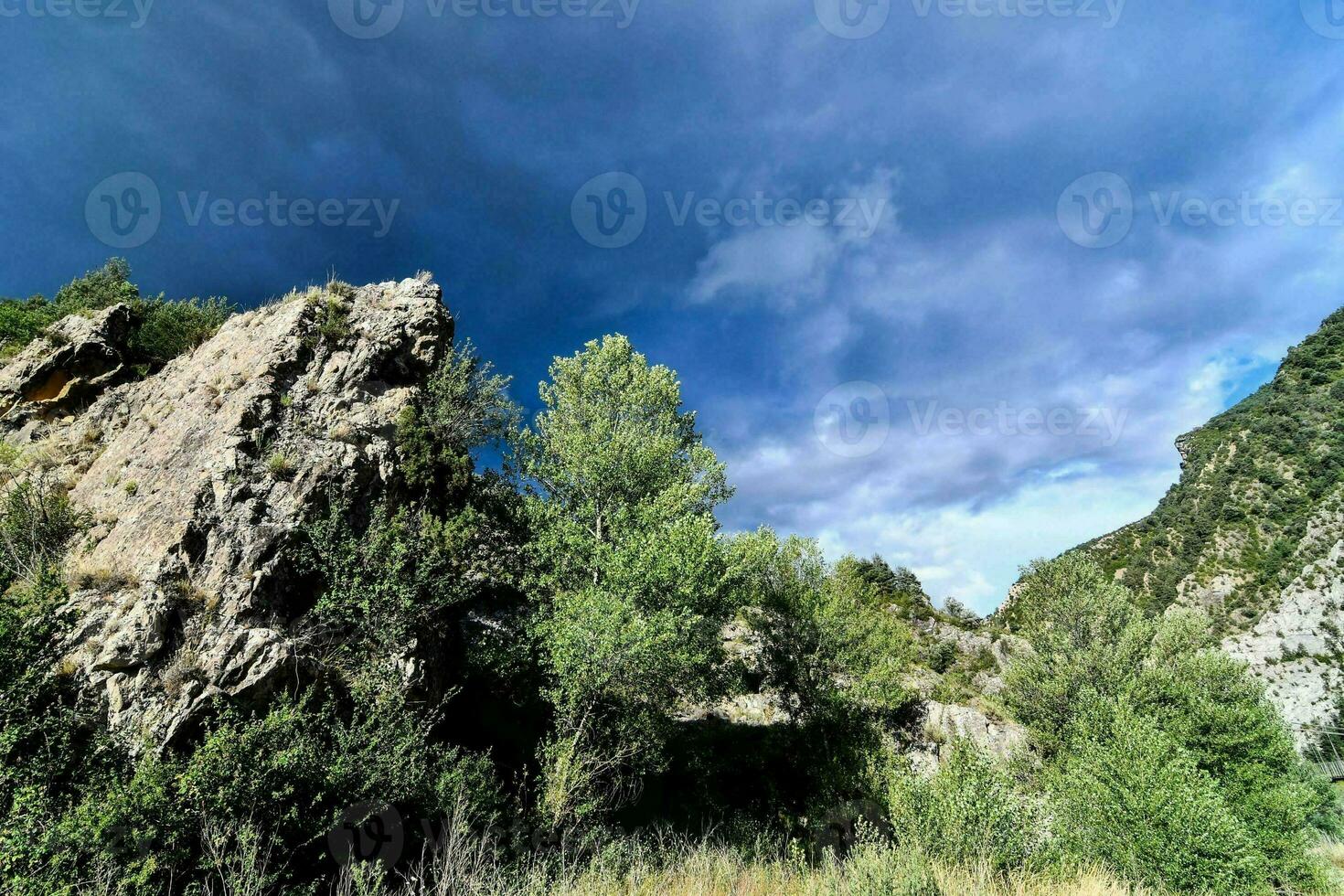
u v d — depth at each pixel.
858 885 8.02
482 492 14.91
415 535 11.92
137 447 12.34
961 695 31.45
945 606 78.50
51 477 12.12
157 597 8.46
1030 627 32.56
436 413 13.99
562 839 10.41
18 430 13.84
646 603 13.08
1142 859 13.66
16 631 6.68
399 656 10.43
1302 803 19.52
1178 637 29.22
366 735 8.80
